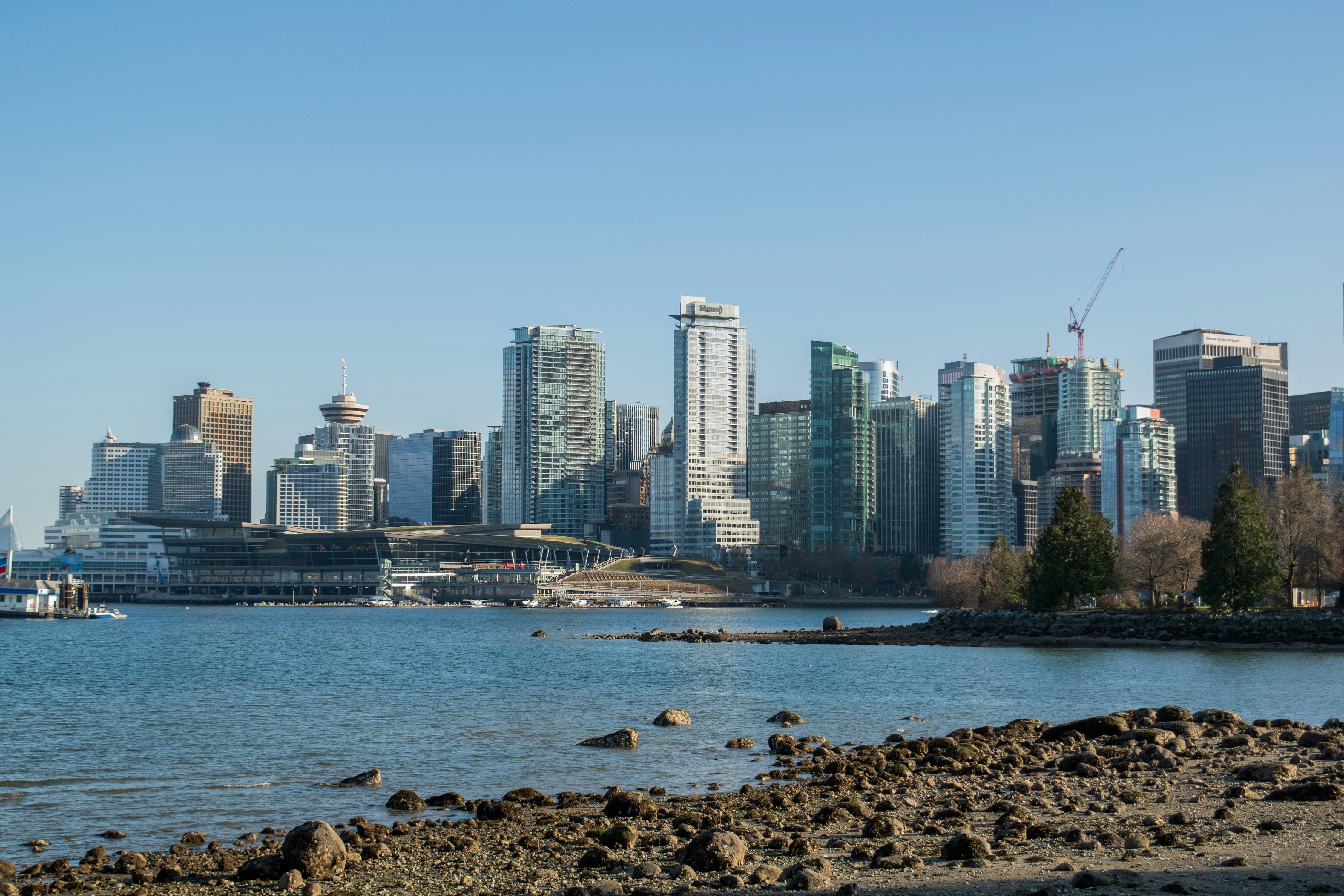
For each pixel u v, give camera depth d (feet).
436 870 123.24
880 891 104.73
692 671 437.99
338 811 168.04
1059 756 202.28
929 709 298.15
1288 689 340.18
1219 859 113.19
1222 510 555.28
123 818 166.09
